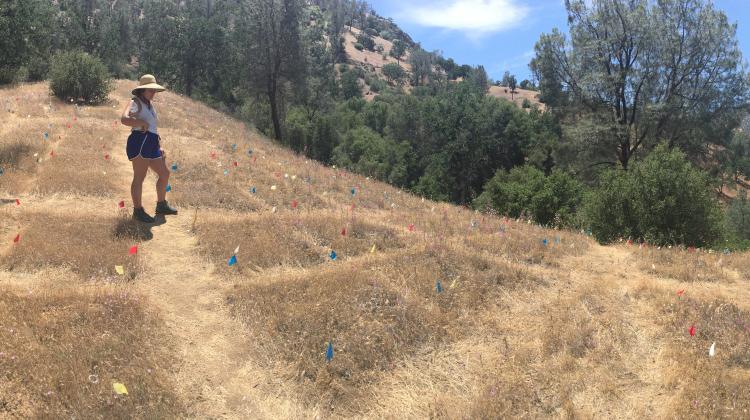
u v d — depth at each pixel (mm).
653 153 12328
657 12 27719
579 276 7703
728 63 26688
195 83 52719
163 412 4086
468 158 56906
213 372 4746
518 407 4824
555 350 5637
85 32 47594
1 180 8898
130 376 4297
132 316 5066
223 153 13953
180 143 14211
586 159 30969
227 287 6113
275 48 33750
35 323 4656
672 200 11305
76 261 6035
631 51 29016
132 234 7082
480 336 5793
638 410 4906
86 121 15844
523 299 6652
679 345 5852
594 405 4945
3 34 26578
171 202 8891
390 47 178625
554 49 31188
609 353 5664
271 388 4676
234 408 4426
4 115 14945
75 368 4203
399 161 58000
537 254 8391
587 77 28969
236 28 44750
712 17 26766
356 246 7738
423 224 9859
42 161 10445
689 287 7539
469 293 6477
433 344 5527
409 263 7035
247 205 9500
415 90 109125
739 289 7664
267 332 5234
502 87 151000
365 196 12250
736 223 32969
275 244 7254
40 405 3859
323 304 5711
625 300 6879
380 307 5812
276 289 5984
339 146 60500
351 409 4598
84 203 8430
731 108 27203
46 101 18906
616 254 9328
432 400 4812
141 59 51719
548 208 20594
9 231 6805
